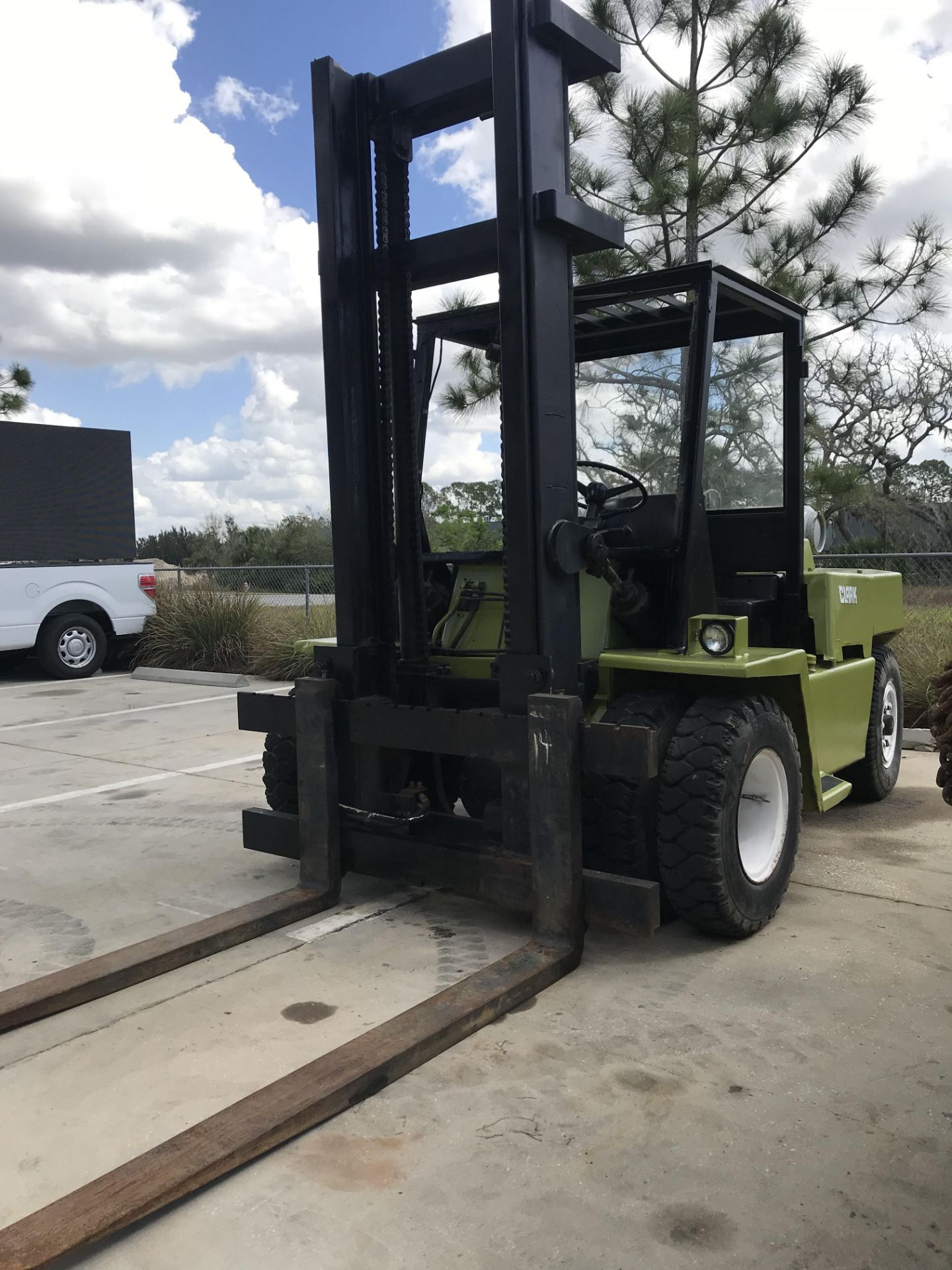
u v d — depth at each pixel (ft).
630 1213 6.99
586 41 11.32
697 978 10.76
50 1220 6.64
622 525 13.19
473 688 12.62
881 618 17.78
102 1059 9.20
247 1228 6.91
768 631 14.88
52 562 38.34
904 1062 8.99
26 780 20.67
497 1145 7.77
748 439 14.19
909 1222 6.88
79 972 10.48
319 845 12.82
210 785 20.06
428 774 14.16
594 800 11.50
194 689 34.96
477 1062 9.00
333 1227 6.90
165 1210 7.09
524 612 11.21
